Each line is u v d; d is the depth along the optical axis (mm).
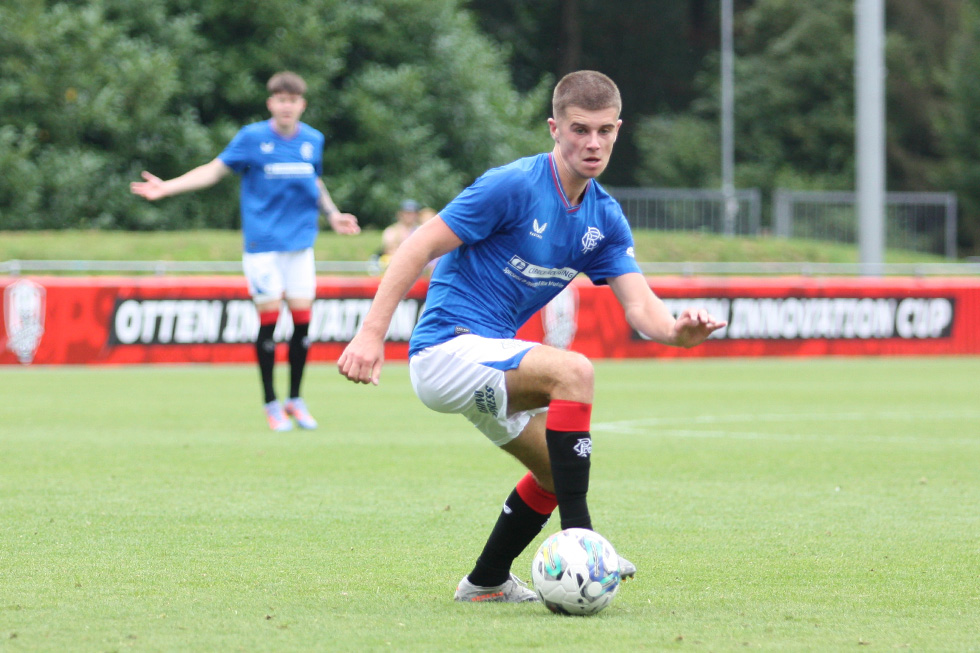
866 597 14578
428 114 116938
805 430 35156
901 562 16859
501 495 22922
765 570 16281
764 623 13133
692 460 28484
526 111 123000
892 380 54344
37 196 96188
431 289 14938
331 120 113750
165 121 103375
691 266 71875
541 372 13828
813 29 151250
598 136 14164
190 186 32312
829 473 26391
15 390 46688
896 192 155250
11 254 73188
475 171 119688
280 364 60281
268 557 16938
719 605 14117
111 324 58250
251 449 29656
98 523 19547
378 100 112688
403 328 62875
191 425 35094
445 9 118000
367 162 113062
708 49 176750
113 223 102125
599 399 45156
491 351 14102
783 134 157500
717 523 20125
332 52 110688
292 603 14039
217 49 110812
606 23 172125
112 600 14078
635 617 13414
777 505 22062
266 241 33312
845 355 68062
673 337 14562
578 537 13547
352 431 34031
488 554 14328
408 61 117500
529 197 14336
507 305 14766
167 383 50250
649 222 92438
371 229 112562
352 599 14312
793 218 95625
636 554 17422
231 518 20172
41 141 101625
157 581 15227
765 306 67062
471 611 13734
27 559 16594
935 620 13328
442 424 36094
